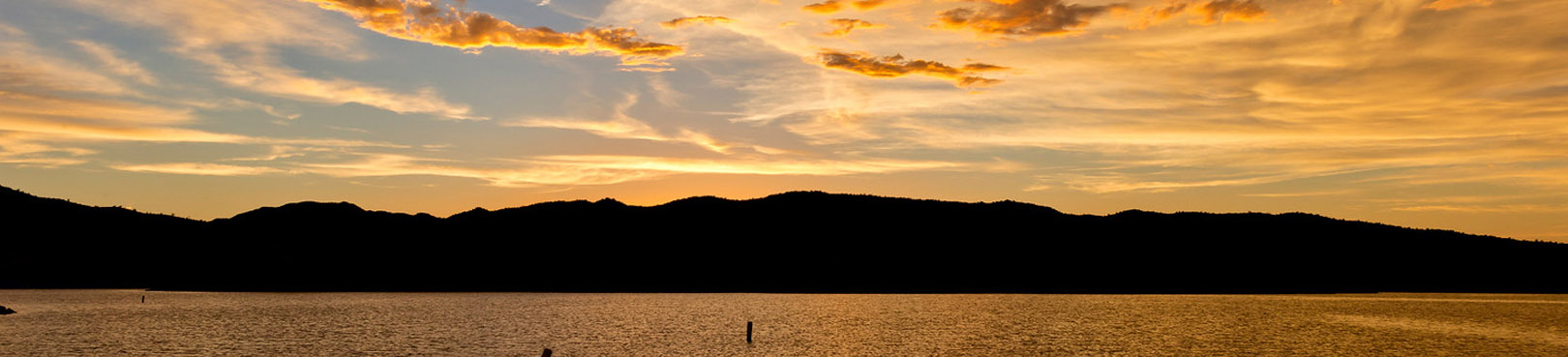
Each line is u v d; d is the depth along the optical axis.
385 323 74.44
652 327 71.31
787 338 63.28
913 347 57.59
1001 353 54.81
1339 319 85.50
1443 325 78.69
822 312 91.56
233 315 83.56
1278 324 78.62
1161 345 59.34
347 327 70.38
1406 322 82.12
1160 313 92.81
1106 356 53.72
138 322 74.56
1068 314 90.12
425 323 74.50
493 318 80.44
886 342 60.28
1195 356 54.06
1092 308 103.62
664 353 53.88
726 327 71.81
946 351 55.62
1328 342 62.16
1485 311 102.44
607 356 52.38
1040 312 95.06
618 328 70.31
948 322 78.50
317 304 105.25
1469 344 61.47
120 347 55.12
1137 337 65.19
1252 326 76.25
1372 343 61.75
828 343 59.59
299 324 73.06
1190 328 73.50
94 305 102.44
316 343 57.66
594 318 80.88
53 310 92.12
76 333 64.50
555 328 70.06
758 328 71.12
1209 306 110.06
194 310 92.62
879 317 84.44
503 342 58.59
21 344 56.50
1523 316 91.50
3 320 76.31
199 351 53.41
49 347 55.00
